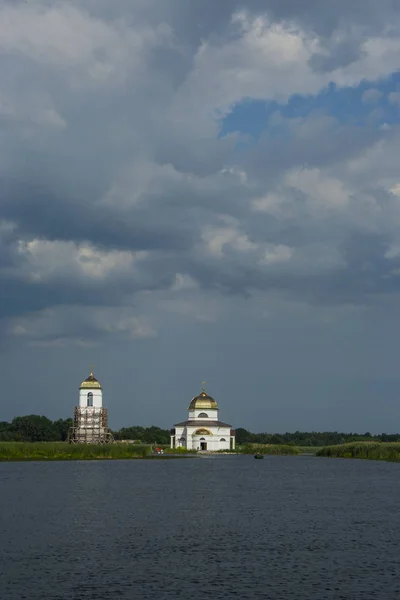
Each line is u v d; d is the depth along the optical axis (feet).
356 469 524.11
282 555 173.99
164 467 546.26
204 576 153.28
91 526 217.36
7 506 265.95
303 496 310.04
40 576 152.76
